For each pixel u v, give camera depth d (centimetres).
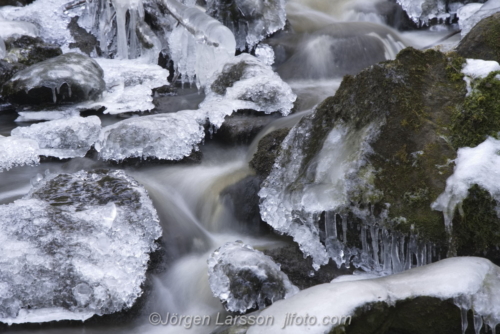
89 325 293
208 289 319
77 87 524
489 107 298
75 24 710
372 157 304
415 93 311
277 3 671
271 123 463
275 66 643
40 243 297
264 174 389
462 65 323
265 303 288
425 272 259
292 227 337
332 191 309
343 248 316
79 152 446
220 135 461
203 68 588
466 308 242
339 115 334
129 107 533
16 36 623
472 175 277
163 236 356
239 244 319
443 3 737
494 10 533
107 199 345
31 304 288
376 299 245
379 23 742
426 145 297
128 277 305
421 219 287
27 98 525
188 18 600
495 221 274
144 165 424
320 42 640
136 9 656
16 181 413
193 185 404
